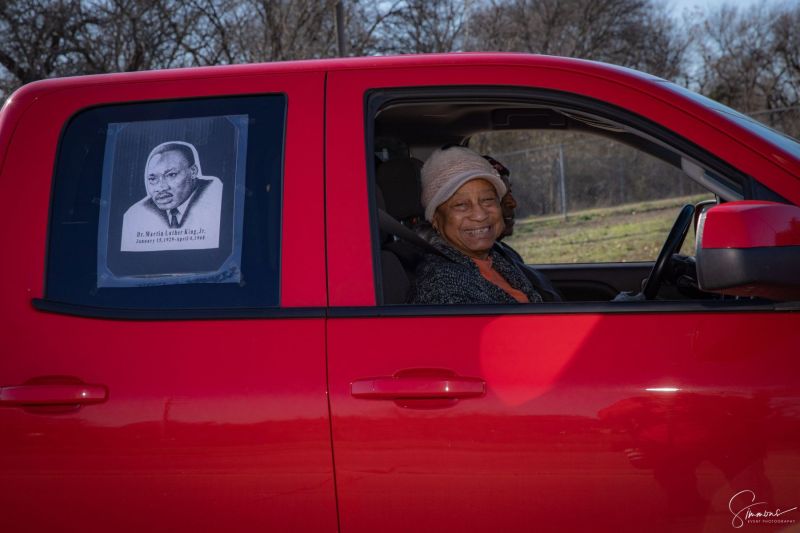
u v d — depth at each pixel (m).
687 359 1.87
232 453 1.93
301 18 15.02
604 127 2.87
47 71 14.28
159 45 14.55
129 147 2.19
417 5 19.50
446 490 1.89
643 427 1.85
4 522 2.00
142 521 1.96
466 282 2.39
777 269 1.74
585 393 1.88
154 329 2.02
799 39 30.66
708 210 1.82
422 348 1.95
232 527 1.94
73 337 2.03
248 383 1.96
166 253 2.10
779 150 2.01
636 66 29.78
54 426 1.98
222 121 2.19
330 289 2.03
